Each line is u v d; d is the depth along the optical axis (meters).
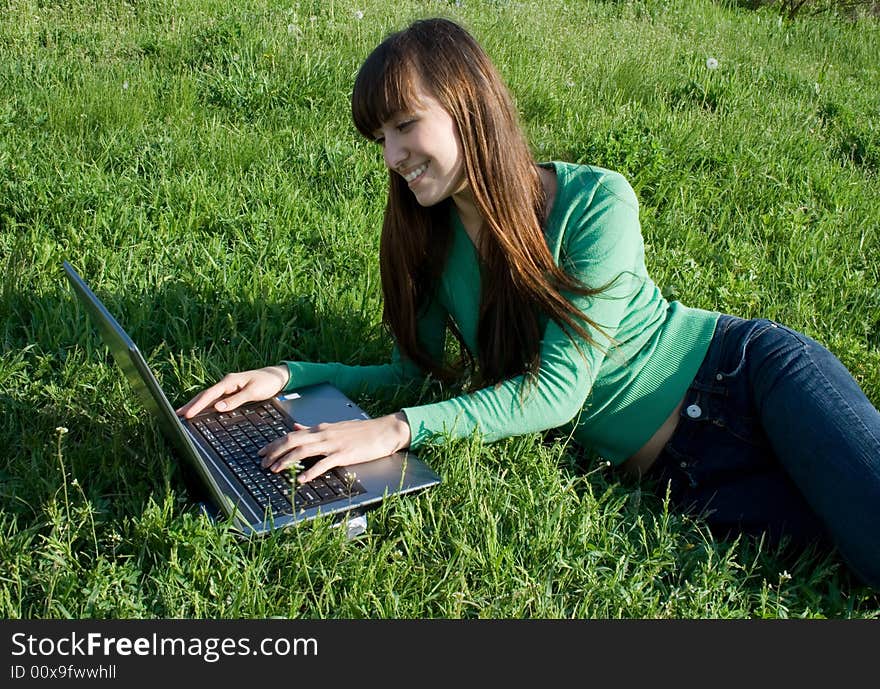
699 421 2.79
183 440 2.34
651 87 7.21
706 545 2.64
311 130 5.52
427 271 3.04
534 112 6.35
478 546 2.57
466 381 3.29
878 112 7.56
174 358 3.37
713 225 5.07
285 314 3.67
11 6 6.82
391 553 2.53
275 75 6.09
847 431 2.53
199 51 6.53
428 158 2.57
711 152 5.76
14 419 2.99
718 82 7.26
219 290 3.74
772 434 2.68
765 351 2.72
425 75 2.51
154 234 4.14
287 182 4.79
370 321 3.73
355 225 4.42
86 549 2.49
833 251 4.91
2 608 2.22
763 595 2.49
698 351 2.80
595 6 10.06
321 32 7.11
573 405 2.77
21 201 4.21
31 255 3.84
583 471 3.02
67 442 2.86
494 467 2.91
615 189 2.76
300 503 2.51
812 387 2.61
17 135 4.88
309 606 2.34
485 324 2.90
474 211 2.79
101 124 5.22
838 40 10.86
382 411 3.20
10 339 3.35
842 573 2.72
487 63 2.60
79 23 6.87
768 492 2.77
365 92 2.54
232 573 2.35
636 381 2.80
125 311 3.61
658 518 2.81
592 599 2.48
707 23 10.43
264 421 2.88
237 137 5.24
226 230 4.31
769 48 9.82
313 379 3.12
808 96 7.80
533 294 2.71
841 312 4.26
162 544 2.43
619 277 2.72
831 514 2.54
